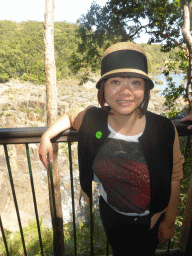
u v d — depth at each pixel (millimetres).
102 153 887
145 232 997
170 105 12055
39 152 1104
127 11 11477
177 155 898
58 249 1697
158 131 833
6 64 101875
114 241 1084
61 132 1182
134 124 835
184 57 10266
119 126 851
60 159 34875
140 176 857
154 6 11297
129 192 911
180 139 5465
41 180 36094
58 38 127875
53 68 9703
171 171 875
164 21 11961
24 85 99375
